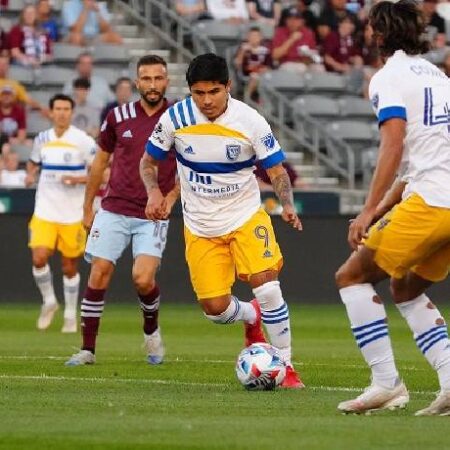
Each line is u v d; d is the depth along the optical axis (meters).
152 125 36.38
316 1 82.00
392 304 70.44
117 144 36.62
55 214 52.00
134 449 19.98
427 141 23.83
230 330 53.59
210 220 30.59
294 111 76.44
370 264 24.36
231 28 78.69
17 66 72.81
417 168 23.91
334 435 21.45
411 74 23.94
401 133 23.58
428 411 24.36
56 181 52.00
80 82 68.31
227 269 31.08
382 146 23.56
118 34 78.00
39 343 45.72
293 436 21.34
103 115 66.00
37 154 52.78
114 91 73.44
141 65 36.44
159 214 30.08
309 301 69.06
